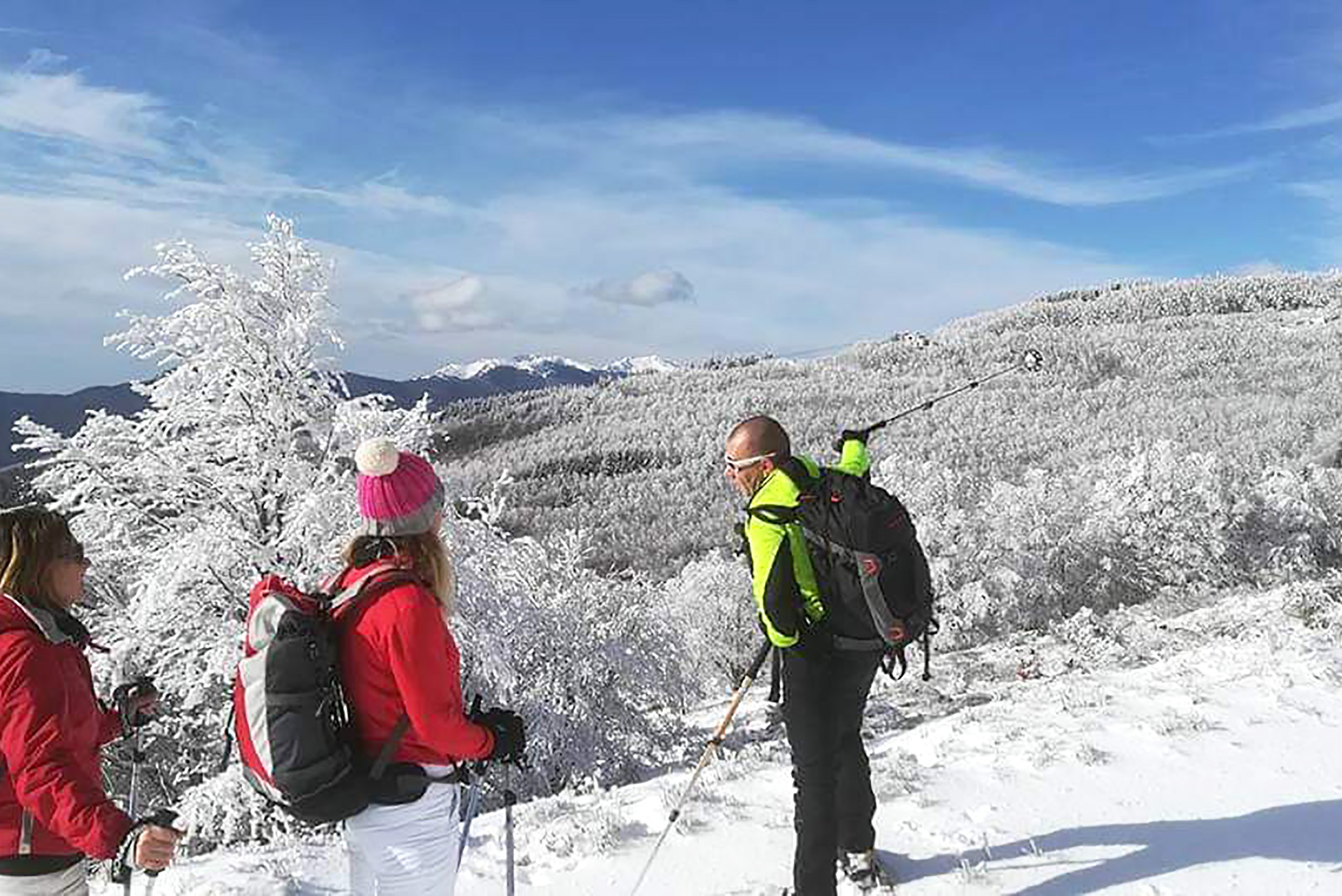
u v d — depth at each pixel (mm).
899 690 21781
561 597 20469
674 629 23016
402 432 15594
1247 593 26562
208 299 15062
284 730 2629
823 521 3877
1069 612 38156
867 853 4316
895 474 43156
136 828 2631
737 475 4113
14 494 14984
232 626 14227
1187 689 6828
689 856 4766
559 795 7246
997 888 4227
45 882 2842
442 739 2750
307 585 14328
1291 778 5039
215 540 14141
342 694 2762
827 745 3977
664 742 21500
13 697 2629
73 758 2701
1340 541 37781
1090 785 5184
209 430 15258
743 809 5301
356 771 2760
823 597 3926
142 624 14172
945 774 5547
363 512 2891
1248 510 37375
